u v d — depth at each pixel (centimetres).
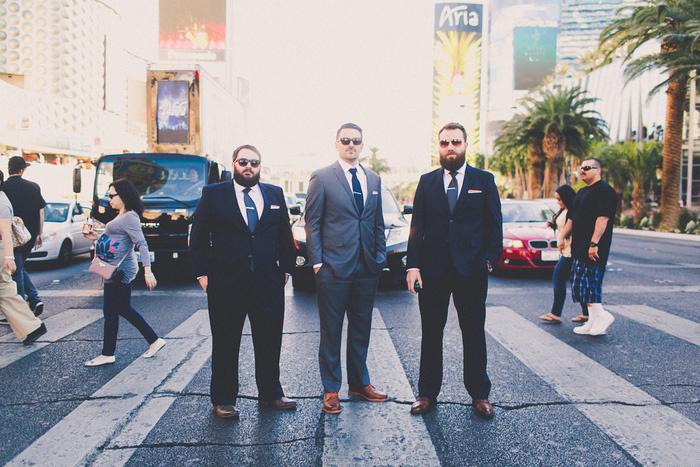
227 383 314
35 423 303
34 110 5603
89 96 6856
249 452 268
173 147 1077
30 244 553
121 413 317
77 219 1127
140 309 626
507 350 447
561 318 568
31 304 564
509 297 692
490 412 309
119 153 866
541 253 852
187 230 831
